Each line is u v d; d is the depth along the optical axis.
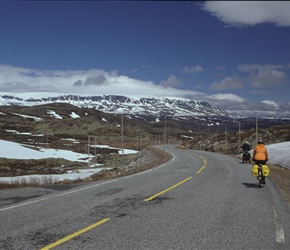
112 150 119.69
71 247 5.86
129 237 6.45
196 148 87.44
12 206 9.93
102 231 6.89
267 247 5.85
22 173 54.16
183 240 6.24
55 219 8.03
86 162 84.12
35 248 5.82
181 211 8.85
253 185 14.43
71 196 11.70
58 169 66.31
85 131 183.75
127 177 18.41
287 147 42.53
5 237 6.51
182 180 16.25
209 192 12.27
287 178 18.77
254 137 72.69
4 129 168.50
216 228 7.09
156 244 6.00
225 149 65.81
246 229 7.02
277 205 9.78
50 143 128.25
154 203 10.04
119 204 9.94
